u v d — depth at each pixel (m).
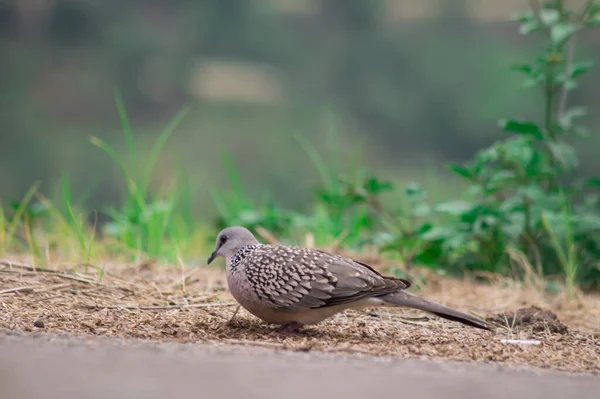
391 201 19.62
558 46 12.76
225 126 36.94
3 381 5.18
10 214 14.59
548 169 12.34
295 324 8.41
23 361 5.77
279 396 5.13
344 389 5.43
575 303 11.27
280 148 35.78
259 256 8.41
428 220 15.09
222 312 9.29
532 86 12.66
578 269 12.69
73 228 12.69
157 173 31.73
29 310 8.59
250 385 5.41
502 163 12.60
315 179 34.28
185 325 8.45
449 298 11.31
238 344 7.55
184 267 11.77
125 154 33.09
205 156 34.53
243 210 15.20
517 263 12.77
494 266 12.88
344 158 35.31
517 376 6.56
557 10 12.83
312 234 14.06
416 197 12.84
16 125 35.44
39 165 33.50
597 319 10.56
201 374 5.68
